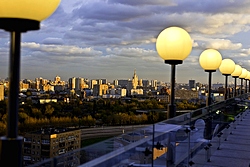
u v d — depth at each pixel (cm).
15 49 207
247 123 838
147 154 290
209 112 505
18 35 209
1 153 199
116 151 243
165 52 440
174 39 431
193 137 414
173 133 347
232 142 621
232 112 751
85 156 206
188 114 393
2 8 200
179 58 441
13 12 202
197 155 435
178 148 362
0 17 204
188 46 439
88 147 209
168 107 453
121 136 250
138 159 273
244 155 520
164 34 440
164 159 327
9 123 204
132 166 265
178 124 360
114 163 239
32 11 205
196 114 427
